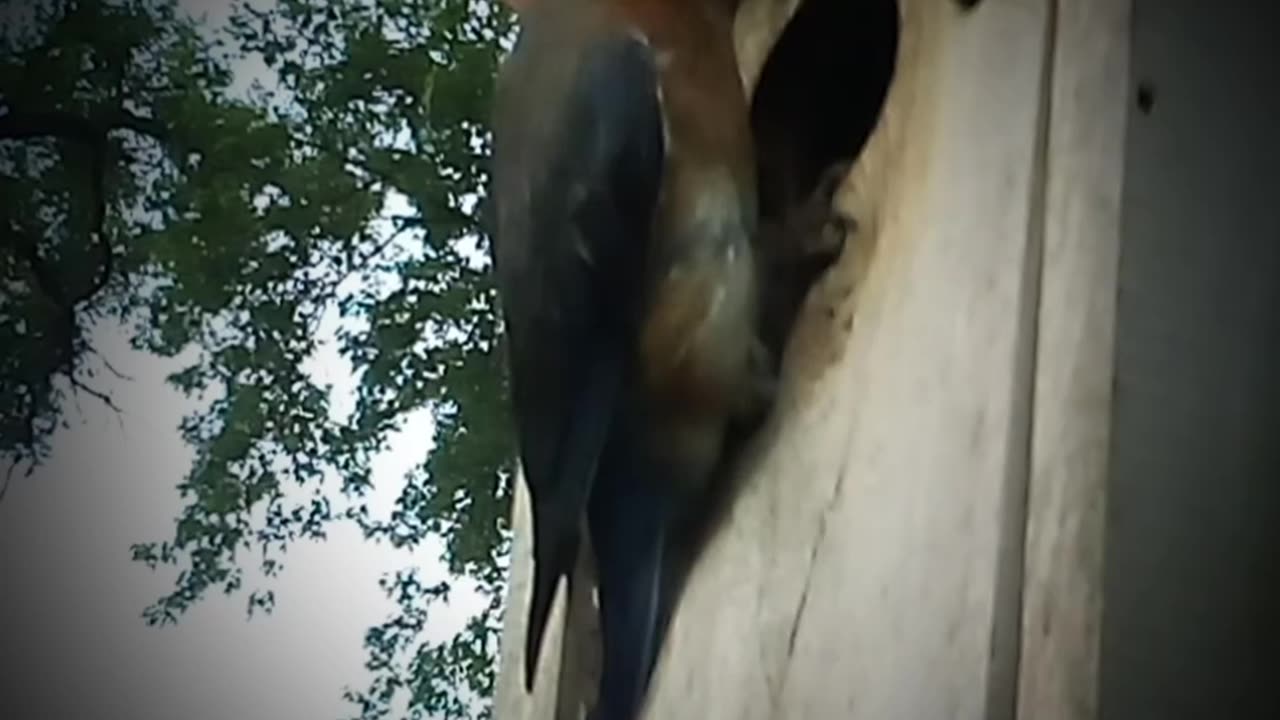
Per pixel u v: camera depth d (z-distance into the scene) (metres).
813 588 1.84
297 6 4.87
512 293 1.99
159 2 5.12
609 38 1.97
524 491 2.62
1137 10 1.63
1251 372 1.58
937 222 1.79
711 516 2.04
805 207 1.99
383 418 4.73
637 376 1.96
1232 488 1.55
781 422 1.97
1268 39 1.67
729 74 2.00
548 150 1.98
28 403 4.93
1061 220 1.63
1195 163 1.61
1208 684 1.50
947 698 1.58
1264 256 1.62
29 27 5.15
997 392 1.63
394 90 4.79
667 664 2.03
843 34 2.11
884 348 1.83
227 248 4.84
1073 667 1.48
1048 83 1.69
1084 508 1.52
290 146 4.81
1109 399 1.53
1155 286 1.57
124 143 5.13
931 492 1.68
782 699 1.84
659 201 1.94
